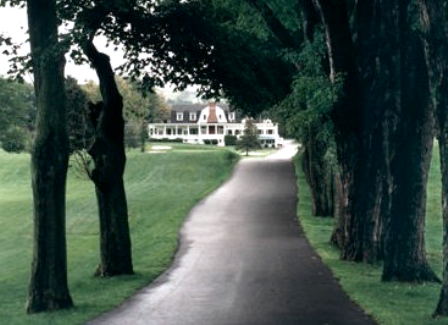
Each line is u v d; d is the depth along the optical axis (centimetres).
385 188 2059
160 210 4416
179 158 7556
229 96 2400
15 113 6081
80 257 2819
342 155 2170
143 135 8662
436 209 4241
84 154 3247
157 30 2144
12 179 7275
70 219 4344
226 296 1606
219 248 2588
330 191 3769
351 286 1678
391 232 1730
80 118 3200
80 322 1362
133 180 6650
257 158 8119
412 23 1662
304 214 3841
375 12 1995
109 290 1769
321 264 2130
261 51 2423
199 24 2141
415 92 1675
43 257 1564
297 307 1438
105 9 1966
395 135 1698
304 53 2170
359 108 2075
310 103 2011
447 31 1197
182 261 2292
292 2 2700
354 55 2048
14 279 2338
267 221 3541
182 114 14900
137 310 1470
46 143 1566
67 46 1598
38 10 1589
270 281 1816
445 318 1232
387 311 1348
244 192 5100
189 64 2241
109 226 2109
